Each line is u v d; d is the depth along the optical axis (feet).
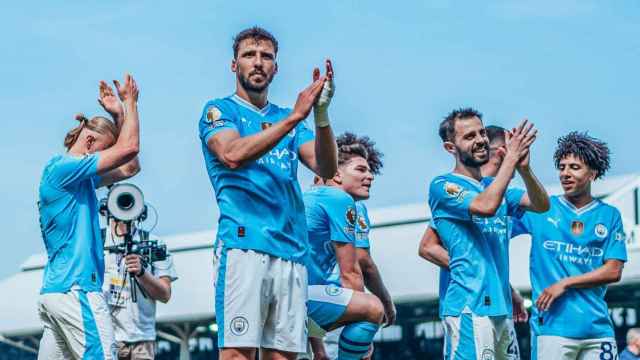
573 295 54.60
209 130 40.57
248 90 41.39
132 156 44.32
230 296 39.93
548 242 55.21
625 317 161.99
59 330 44.80
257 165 40.52
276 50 41.73
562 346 54.54
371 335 50.80
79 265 44.27
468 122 50.16
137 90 45.11
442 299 53.62
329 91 39.99
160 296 59.00
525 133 49.06
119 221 57.16
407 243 158.81
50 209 44.34
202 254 177.78
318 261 51.85
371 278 56.44
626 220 132.67
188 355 175.83
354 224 51.85
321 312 50.42
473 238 49.96
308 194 52.21
